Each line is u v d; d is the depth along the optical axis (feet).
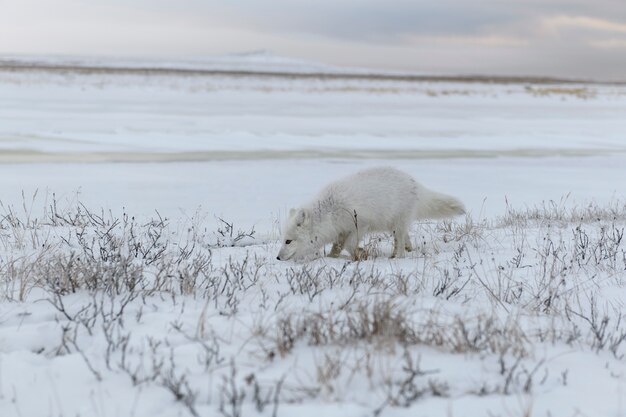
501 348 15.37
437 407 12.67
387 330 15.60
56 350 15.31
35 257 24.41
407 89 237.04
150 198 42.96
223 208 40.57
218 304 18.97
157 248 27.22
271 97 168.04
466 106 165.78
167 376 13.61
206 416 12.08
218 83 232.94
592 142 92.79
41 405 12.56
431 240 31.94
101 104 127.13
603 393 13.57
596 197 48.85
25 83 176.76
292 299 19.62
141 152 67.67
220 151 70.74
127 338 15.21
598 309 19.84
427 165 65.21
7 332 16.03
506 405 12.83
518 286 22.02
